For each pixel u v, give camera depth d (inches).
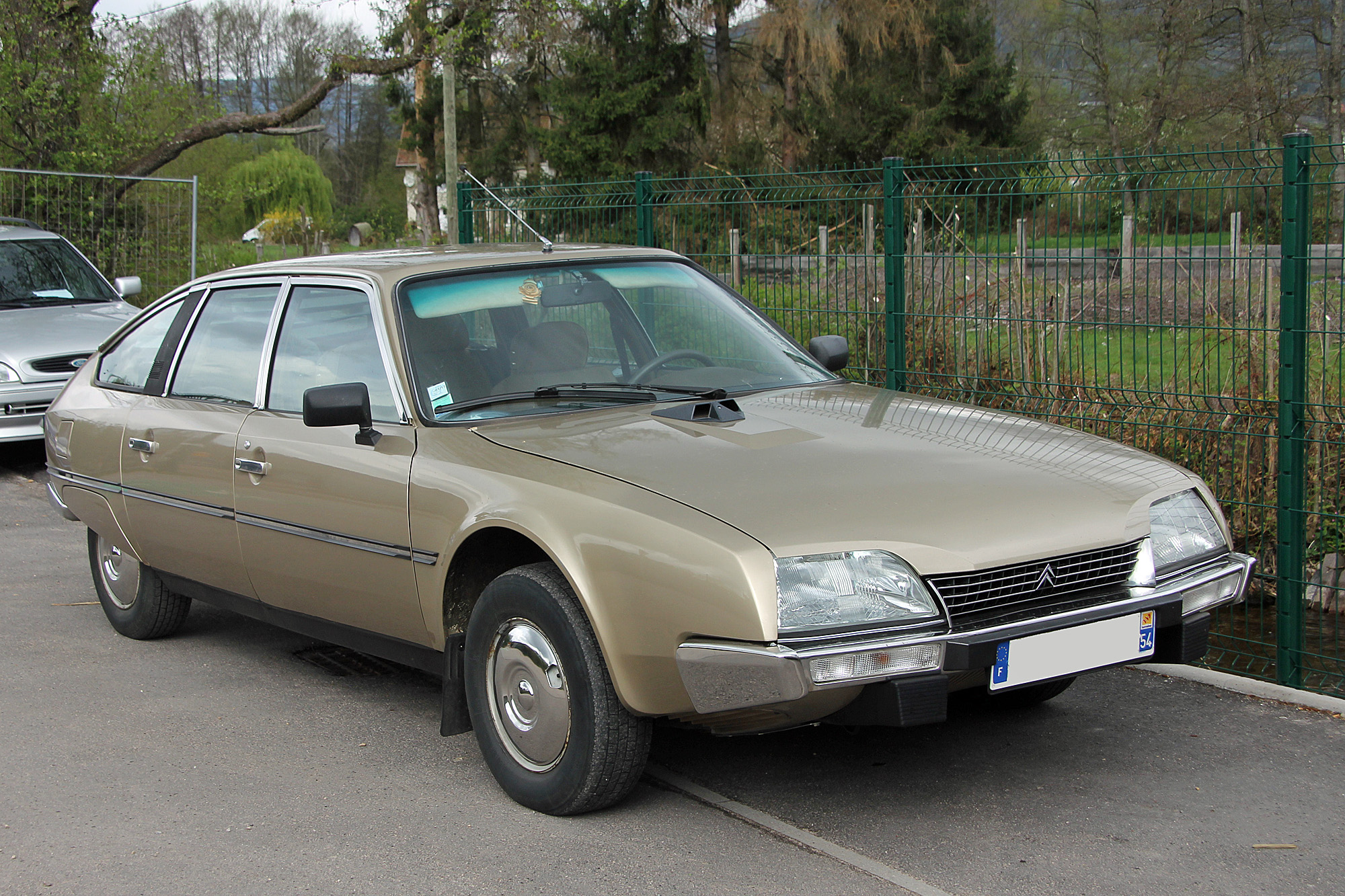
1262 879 122.0
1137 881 121.8
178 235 587.5
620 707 131.8
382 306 163.0
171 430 190.2
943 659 119.1
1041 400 235.9
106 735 171.0
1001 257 238.7
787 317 283.7
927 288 252.7
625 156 1357.0
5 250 430.0
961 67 1389.0
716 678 119.3
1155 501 137.6
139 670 201.0
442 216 1488.7
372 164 2876.5
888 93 1365.7
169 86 670.5
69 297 428.5
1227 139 1222.9
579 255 182.4
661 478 132.7
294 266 184.5
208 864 131.0
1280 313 187.5
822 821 137.3
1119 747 157.9
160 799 148.7
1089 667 126.4
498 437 148.6
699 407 153.3
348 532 158.1
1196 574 136.9
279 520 169.3
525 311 168.7
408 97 1469.0
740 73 1424.7
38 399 365.7
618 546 126.0
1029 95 1439.5
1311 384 210.4
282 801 147.3
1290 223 185.0
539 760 140.1
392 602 155.8
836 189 274.2
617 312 175.5
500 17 796.0
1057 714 171.0
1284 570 189.9
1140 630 129.6
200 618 233.5
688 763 155.9
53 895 125.1
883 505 126.4
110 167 640.4
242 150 2514.8
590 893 121.5
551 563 138.4
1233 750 156.5
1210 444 220.7
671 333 177.8
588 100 1349.7
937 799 142.6
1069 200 225.9
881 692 119.0
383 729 172.1
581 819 139.0
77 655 209.5
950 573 121.0
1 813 145.4
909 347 258.1
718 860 127.8
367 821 140.7
